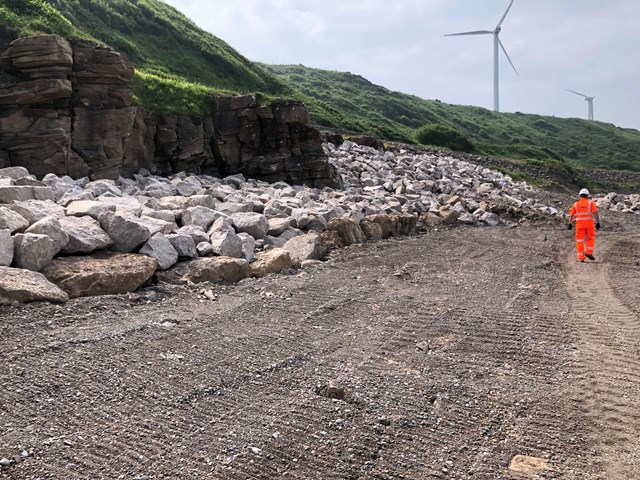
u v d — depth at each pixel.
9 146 12.40
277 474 3.77
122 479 3.60
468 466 3.98
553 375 5.62
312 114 36.34
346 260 10.73
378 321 7.10
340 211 13.62
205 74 29.14
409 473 3.86
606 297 9.06
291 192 15.29
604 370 5.78
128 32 27.59
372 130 39.81
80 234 7.75
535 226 18.12
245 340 6.07
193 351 5.64
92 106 13.41
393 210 15.61
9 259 6.76
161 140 15.59
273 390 4.95
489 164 38.28
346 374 5.37
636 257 13.56
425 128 47.22
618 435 4.48
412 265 10.73
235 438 4.13
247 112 16.94
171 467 3.75
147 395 4.68
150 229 8.85
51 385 4.67
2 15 13.66
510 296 8.70
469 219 17.61
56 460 3.72
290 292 8.12
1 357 5.06
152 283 7.94
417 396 4.98
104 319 6.28
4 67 12.60
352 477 3.79
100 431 4.11
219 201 12.73
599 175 53.75
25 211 8.00
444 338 6.59
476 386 5.28
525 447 4.26
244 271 8.82
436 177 23.66
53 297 6.46
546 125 98.19
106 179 13.00
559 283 10.09
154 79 16.58
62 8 24.27
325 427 4.36
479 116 95.62
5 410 4.26
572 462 4.09
